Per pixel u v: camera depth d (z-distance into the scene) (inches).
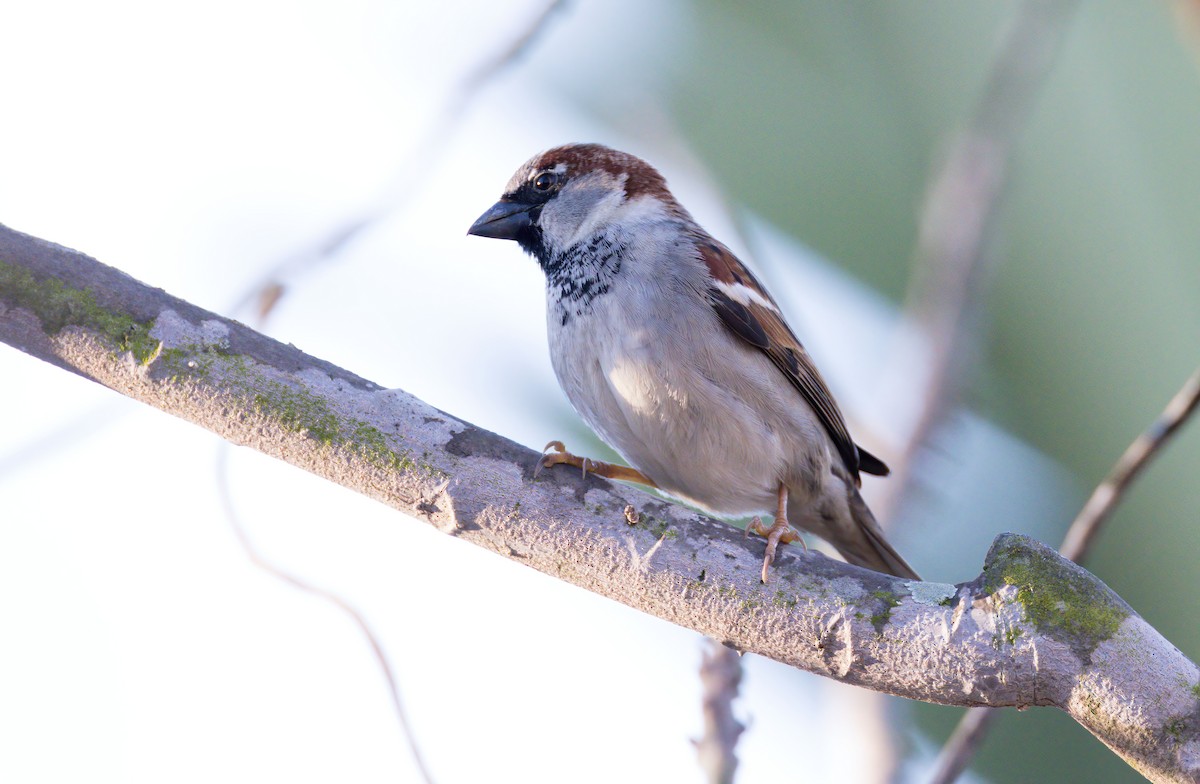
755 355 285.6
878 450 304.0
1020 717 327.6
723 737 215.8
